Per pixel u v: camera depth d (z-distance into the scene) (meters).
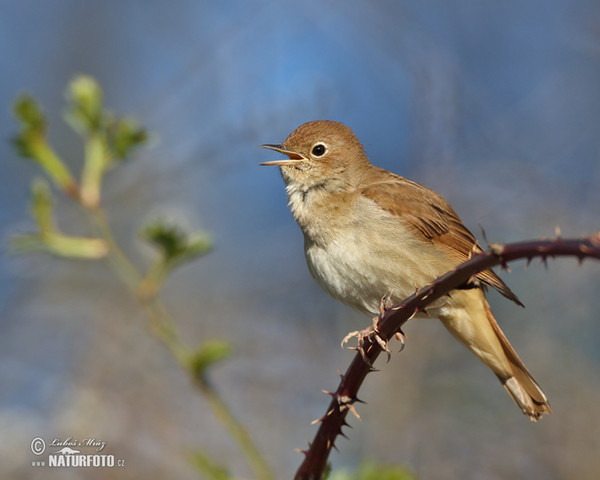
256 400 12.05
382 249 7.77
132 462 11.08
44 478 10.70
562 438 11.23
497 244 3.78
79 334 12.56
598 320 11.91
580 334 11.89
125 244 12.96
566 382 11.55
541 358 11.73
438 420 11.38
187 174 13.38
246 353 12.54
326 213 8.09
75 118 7.11
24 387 11.99
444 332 11.95
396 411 11.38
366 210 7.87
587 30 13.69
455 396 11.62
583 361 11.73
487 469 11.12
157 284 6.96
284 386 12.27
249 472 11.27
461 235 8.20
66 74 15.67
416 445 11.23
